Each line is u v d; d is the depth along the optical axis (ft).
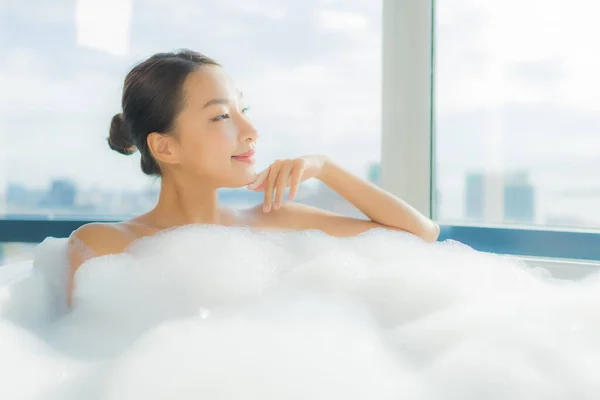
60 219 5.14
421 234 4.00
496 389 2.11
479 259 3.60
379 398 2.06
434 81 5.01
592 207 4.68
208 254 3.27
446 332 2.61
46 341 2.74
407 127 4.98
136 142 3.67
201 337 2.45
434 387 2.16
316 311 2.86
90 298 3.06
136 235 3.46
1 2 5.37
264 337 2.46
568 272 4.11
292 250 3.68
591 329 2.59
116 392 2.12
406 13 4.90
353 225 4.05
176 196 3.70
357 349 2.43
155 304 3.05
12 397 2.13
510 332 2.56
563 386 2.12
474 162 5.02
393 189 5.05
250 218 4.02
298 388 2.08
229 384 2.10
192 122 3.39
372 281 3.22
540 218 4.87
